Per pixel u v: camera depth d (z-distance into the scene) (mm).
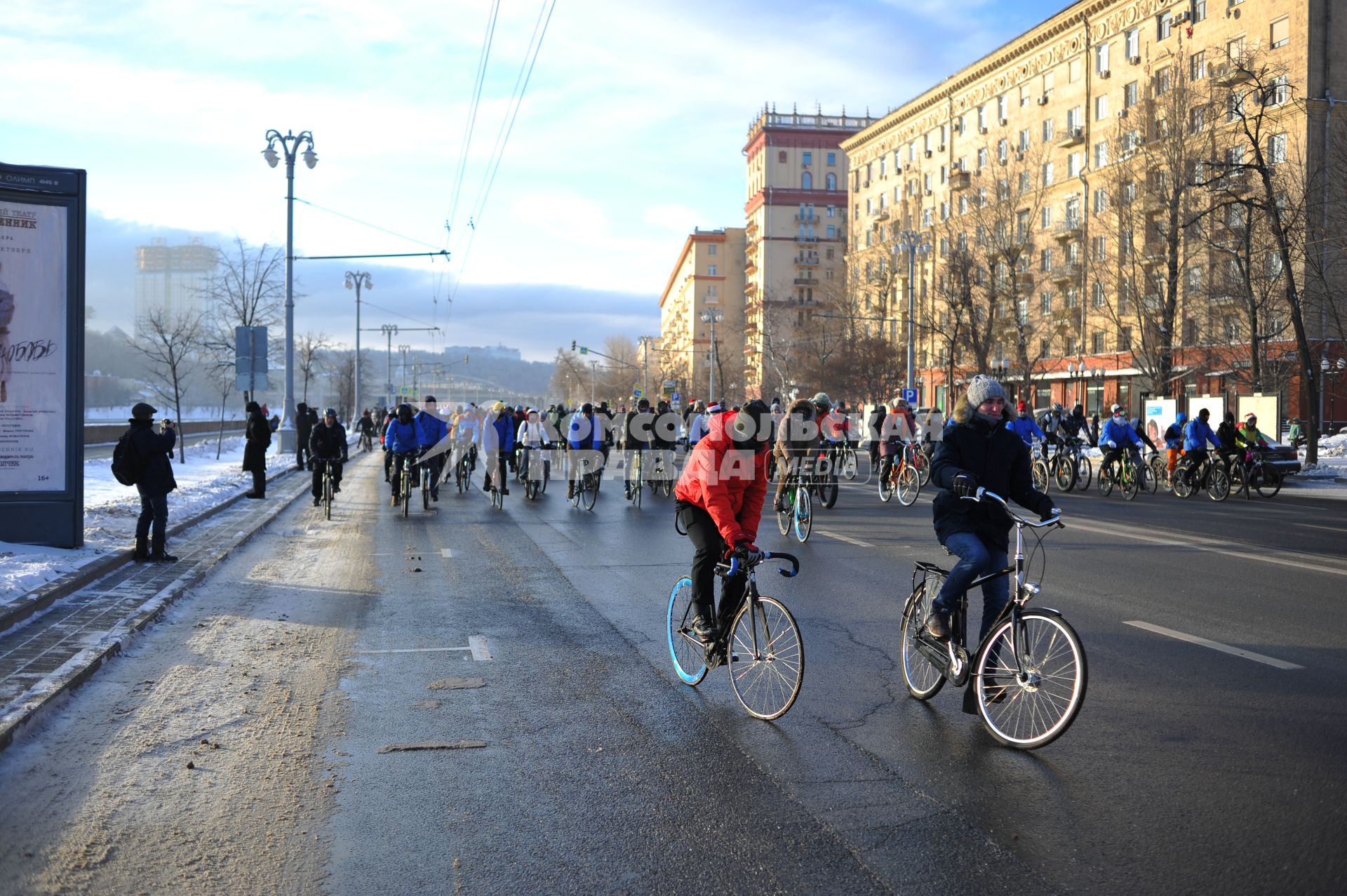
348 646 7367
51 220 10875
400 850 3850
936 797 4344
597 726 5434
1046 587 9484
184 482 22203
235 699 5949
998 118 66188
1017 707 5047
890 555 12109
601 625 8125
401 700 5945
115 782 4578
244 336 27609
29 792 4449
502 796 4406
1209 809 4168
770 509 18719
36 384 10852
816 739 5188
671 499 21016
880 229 81812
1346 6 43438
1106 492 22094
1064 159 59562
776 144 112500
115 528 13266
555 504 19953
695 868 3678
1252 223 32375
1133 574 10320
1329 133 35188
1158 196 38438
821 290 85125
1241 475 20672
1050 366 59344
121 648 7078
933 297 62594
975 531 5465
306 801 4355
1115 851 3771
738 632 5828
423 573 10891
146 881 3604
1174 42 50656
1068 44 58938
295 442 38438
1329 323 38531
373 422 60281
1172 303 37719
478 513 18031
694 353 135125
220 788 4516
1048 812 4160
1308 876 3557
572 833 4004
